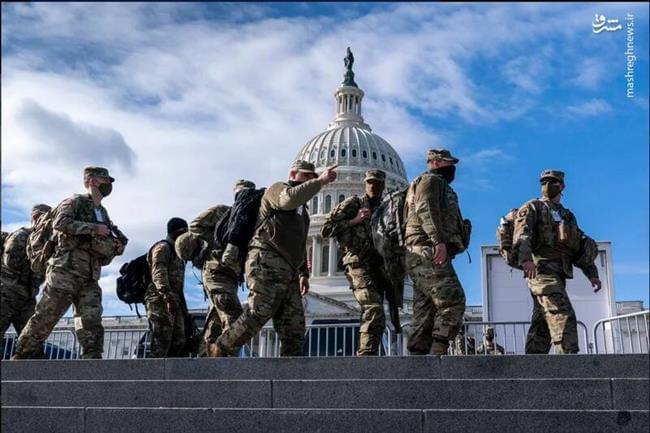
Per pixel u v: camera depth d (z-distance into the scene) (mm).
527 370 7113
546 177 9727
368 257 9875
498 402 6820
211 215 10102
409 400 6980
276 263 8758
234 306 9820
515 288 19078
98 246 9773
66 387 7773
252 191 9266
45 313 9477
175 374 7887
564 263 9398
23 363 8328
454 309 8203
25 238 11742
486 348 13062
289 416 6773
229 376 7738
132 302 11875
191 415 6957
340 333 13641
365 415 6637
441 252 8242
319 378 7516
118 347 15492
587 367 7016
